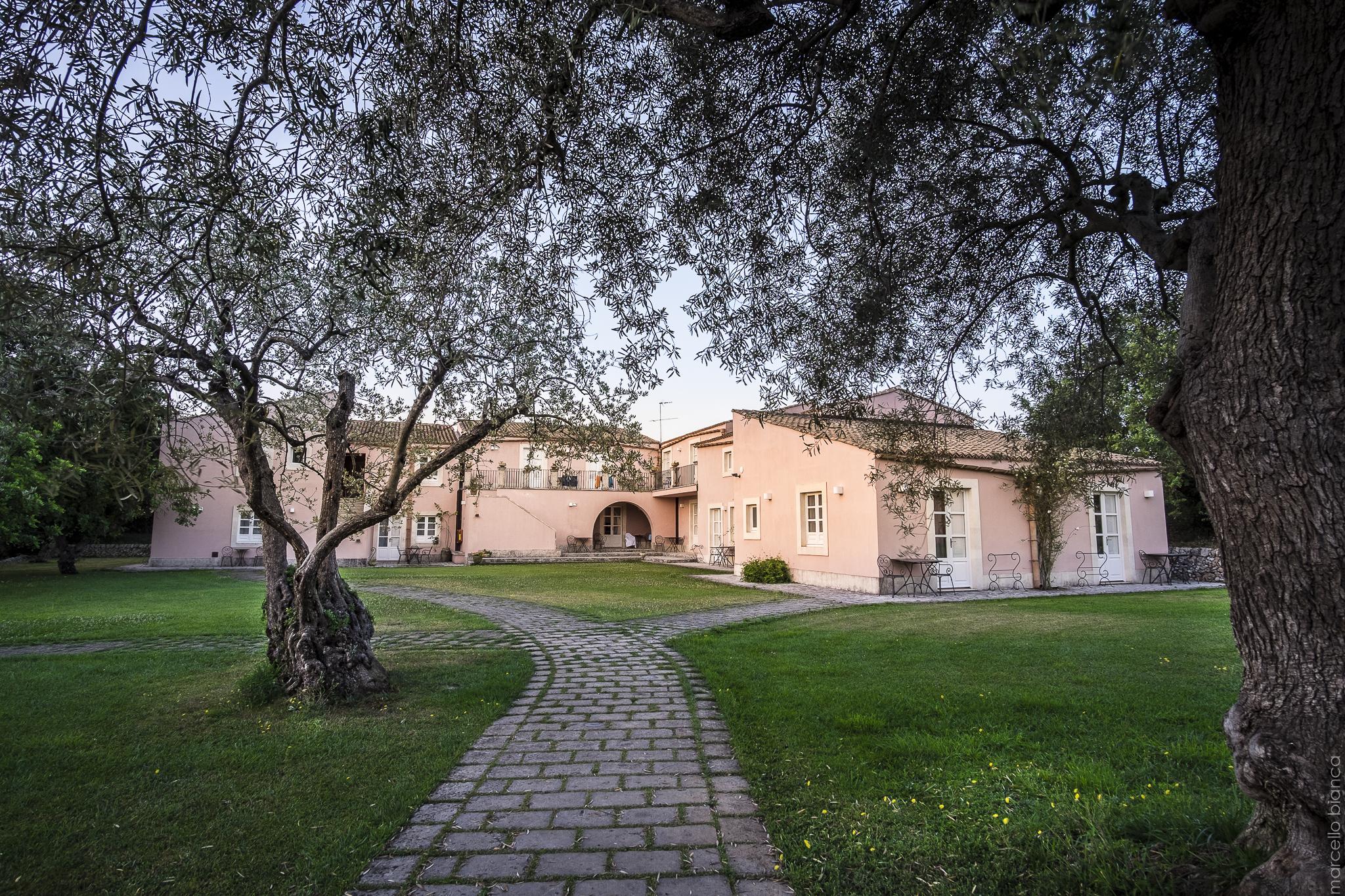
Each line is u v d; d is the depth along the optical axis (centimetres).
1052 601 1270
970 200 532
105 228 318
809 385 537
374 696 596
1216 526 249
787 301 539
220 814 355
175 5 281
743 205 516
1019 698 548
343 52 317
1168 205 468
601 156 474
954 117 478
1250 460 230
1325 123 219
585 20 332
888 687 596
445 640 912
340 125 327
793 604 1294
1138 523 1686
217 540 2370
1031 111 239
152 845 322
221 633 930
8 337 287
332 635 593
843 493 1574
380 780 401
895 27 458
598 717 541
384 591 1563
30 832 334
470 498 2834
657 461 3397
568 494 3027
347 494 739
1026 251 555
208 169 299
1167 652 747
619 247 482
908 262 534
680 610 1224
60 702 574
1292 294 222
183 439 345
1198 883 251
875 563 1446
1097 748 427
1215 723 473
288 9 288
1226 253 242
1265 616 232
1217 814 299
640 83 466
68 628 981
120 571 2177
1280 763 222
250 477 566
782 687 612
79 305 279
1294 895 215
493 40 391
